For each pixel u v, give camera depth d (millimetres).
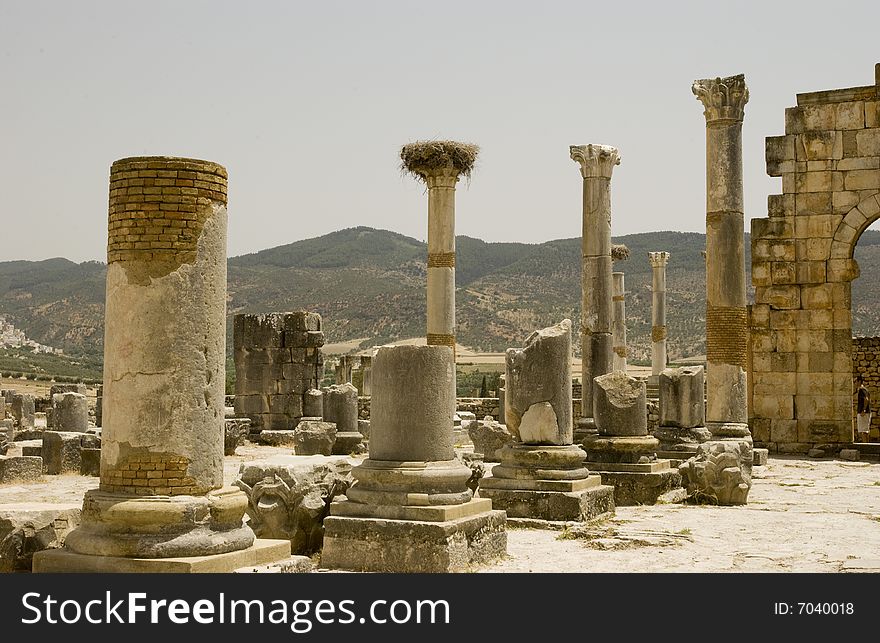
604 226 25250
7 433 33219
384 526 11820
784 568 12297
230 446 29984
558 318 177875
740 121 25078
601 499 16297
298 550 12719
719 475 18609
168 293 9656
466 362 125812
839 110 31016
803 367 31031
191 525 9570
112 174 9914
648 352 137875
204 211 9883
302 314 36062
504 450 16156
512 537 14609
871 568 12289
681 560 12867
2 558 11094
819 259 31031
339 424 31359
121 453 9648
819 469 26594
